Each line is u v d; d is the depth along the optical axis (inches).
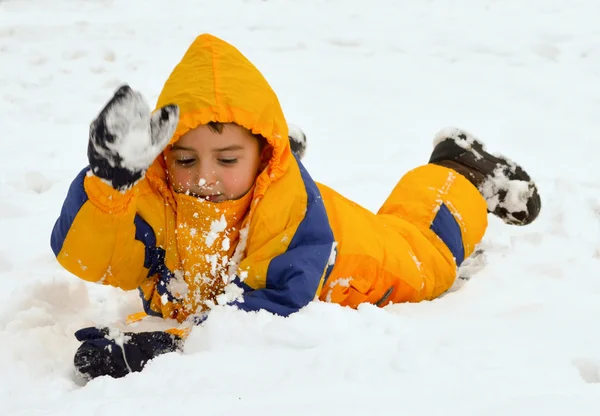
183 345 180.4
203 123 191.9
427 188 259.0
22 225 313.4
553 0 796.6
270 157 206.7
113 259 193.5
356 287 217.6
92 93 550.6
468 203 259.8
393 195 263.4
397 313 204.7
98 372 171.9
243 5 847.1
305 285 191.2
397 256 226.1
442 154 281.6
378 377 154.2
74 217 184.5
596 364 167.0
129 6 840.9
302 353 166.2
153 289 213.3
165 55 654.5
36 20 776.3
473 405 141.9
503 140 450.9
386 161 409.7
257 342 173.2
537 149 436.5
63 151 426.0
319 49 665.6
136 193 189.6
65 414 142.8
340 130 465.1
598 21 721.6
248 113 193.5
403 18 767.1
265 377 156.8
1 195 346.0
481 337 179.8
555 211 315.6
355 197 347.6
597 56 623.2
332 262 202.1
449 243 251.6
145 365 168.2
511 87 556.1
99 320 221.1
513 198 278.1
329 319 175.9
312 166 399.5
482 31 701.9
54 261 278.7
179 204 202.2
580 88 550.9
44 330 193.0
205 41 201.0
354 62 624.7
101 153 165.0
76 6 846.5
